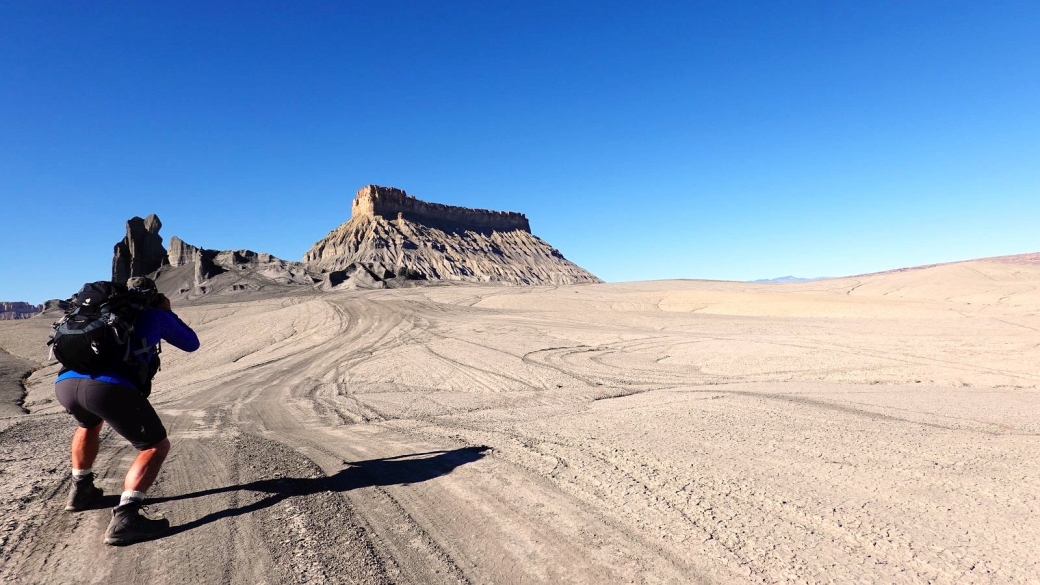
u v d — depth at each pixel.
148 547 2.92
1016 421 5.89
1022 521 3.02
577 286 78.50
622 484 3.82
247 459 4.82
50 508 3.54
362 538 3.02
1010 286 50.69
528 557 2.77
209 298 81.50
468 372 13.80
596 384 11.27
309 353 21.75
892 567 2.54
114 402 3.08
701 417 6.32
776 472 4.05
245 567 2.68
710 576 2.51
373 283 89.50
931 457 4.37
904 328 20.89
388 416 7.84
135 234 128.25
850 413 6.49
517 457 4.61
